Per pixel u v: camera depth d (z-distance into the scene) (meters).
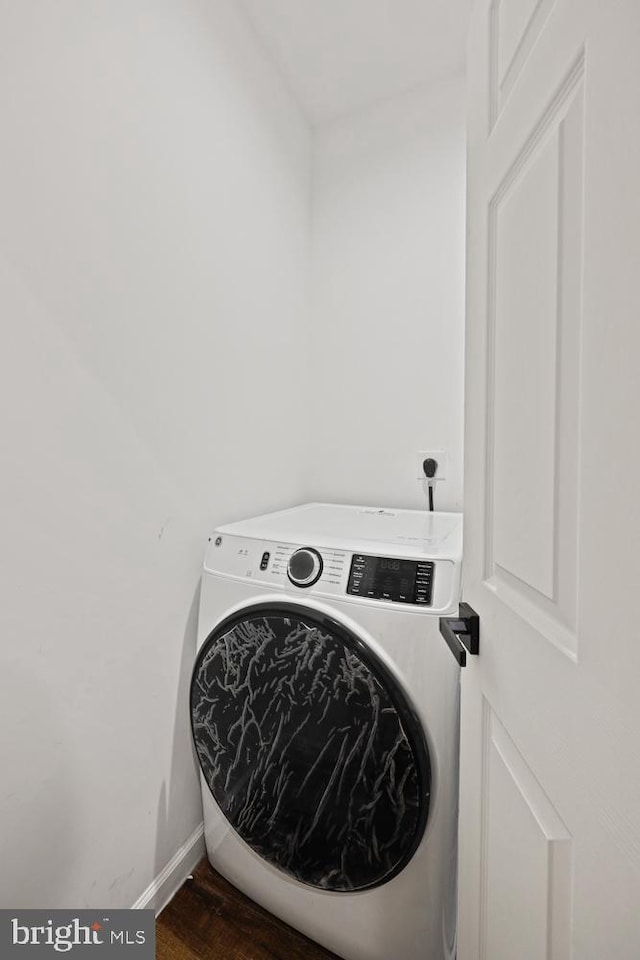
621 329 0.38
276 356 1.77
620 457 0.38
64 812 0.96
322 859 1.07
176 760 1.29
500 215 0.69
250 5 1.49
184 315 1.28
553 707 0.50
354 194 1.93
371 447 1.92
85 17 0.96
